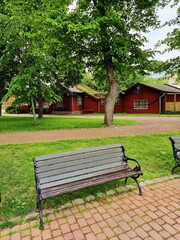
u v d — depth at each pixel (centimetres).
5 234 232
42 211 276
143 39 1082
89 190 338
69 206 290
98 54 1103
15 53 1233
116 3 1030
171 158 501
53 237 227
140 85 2338
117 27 1009
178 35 905
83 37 981
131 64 1108
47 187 269
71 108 2561
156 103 2217
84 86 3222
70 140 750
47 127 1149
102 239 222
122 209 282
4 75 1497
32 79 1093
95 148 337
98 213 273
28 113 2997
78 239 222
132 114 2247
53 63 1432
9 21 1126
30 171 425
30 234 232
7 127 1166
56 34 972
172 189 343
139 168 333
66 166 299
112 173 325
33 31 1041
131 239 221
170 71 997
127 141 715
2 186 353
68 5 1060
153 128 1044
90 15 1012
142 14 1061
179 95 2373
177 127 1056
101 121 1438
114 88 1174
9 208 282
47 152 580
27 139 796
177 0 898
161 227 241
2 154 558
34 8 1048
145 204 295
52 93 1244
